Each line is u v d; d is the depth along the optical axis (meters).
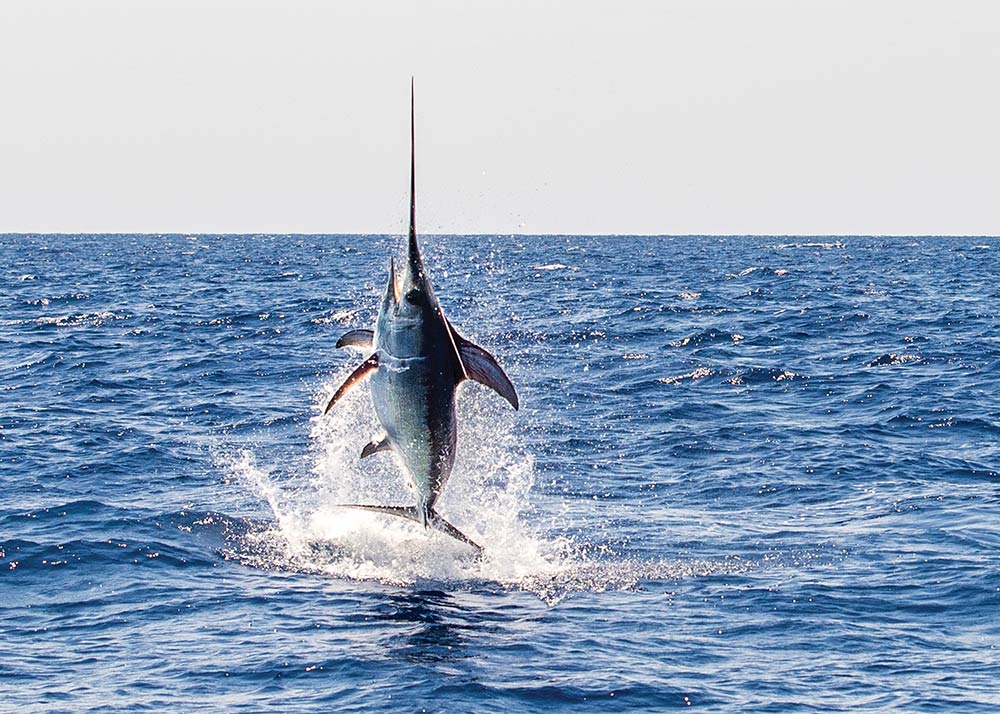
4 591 47.09
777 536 55.75
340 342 42.81
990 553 51.34
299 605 45.66
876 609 44.94
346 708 35.81
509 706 36.00
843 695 37.00
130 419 87.44
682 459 73.56
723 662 39.75
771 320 158.12
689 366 112.94
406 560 51.97
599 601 46.41
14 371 114.88
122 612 44.69
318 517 58.75
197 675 38.44
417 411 40.88
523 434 80.69
